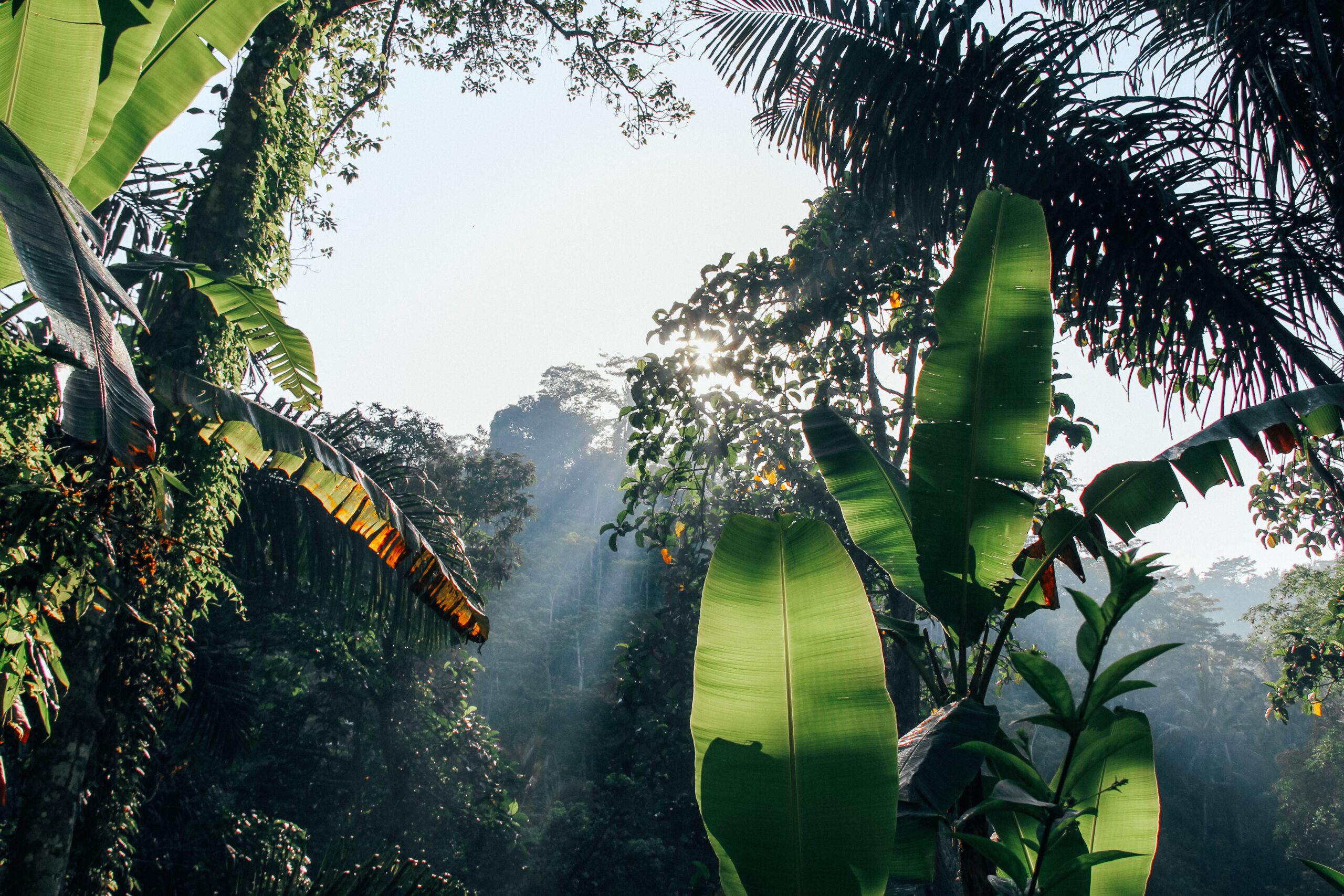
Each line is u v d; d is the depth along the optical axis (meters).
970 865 2.38
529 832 18.39
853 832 2.13
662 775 10.07
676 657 9.24
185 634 6.52
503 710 38.84
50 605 3.05
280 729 17.03
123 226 7.43
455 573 4.19
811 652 2.24
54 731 5.61
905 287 8.38
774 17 5.65
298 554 8.20
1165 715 47.06
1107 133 4.83
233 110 6.85
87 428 1.34
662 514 9.24
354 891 5.74
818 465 3.42
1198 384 5.30
